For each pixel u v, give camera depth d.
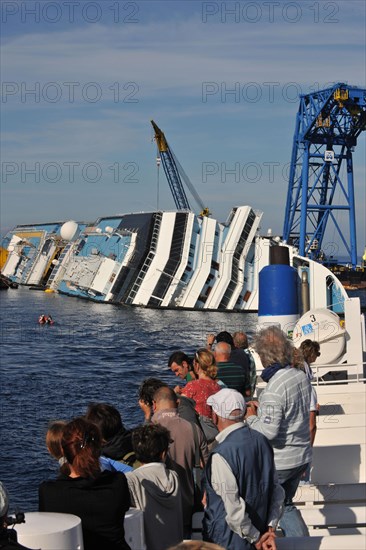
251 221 191.75
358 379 24.59
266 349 14.52
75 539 9.91
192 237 192.50
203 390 16.94
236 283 191.75
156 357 118.69
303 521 14.05
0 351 123.00
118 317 180.75
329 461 16.45
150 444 12.88
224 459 11.96
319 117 199.38
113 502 11.20
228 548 11.98
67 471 11.56
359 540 12.42
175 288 193.12
